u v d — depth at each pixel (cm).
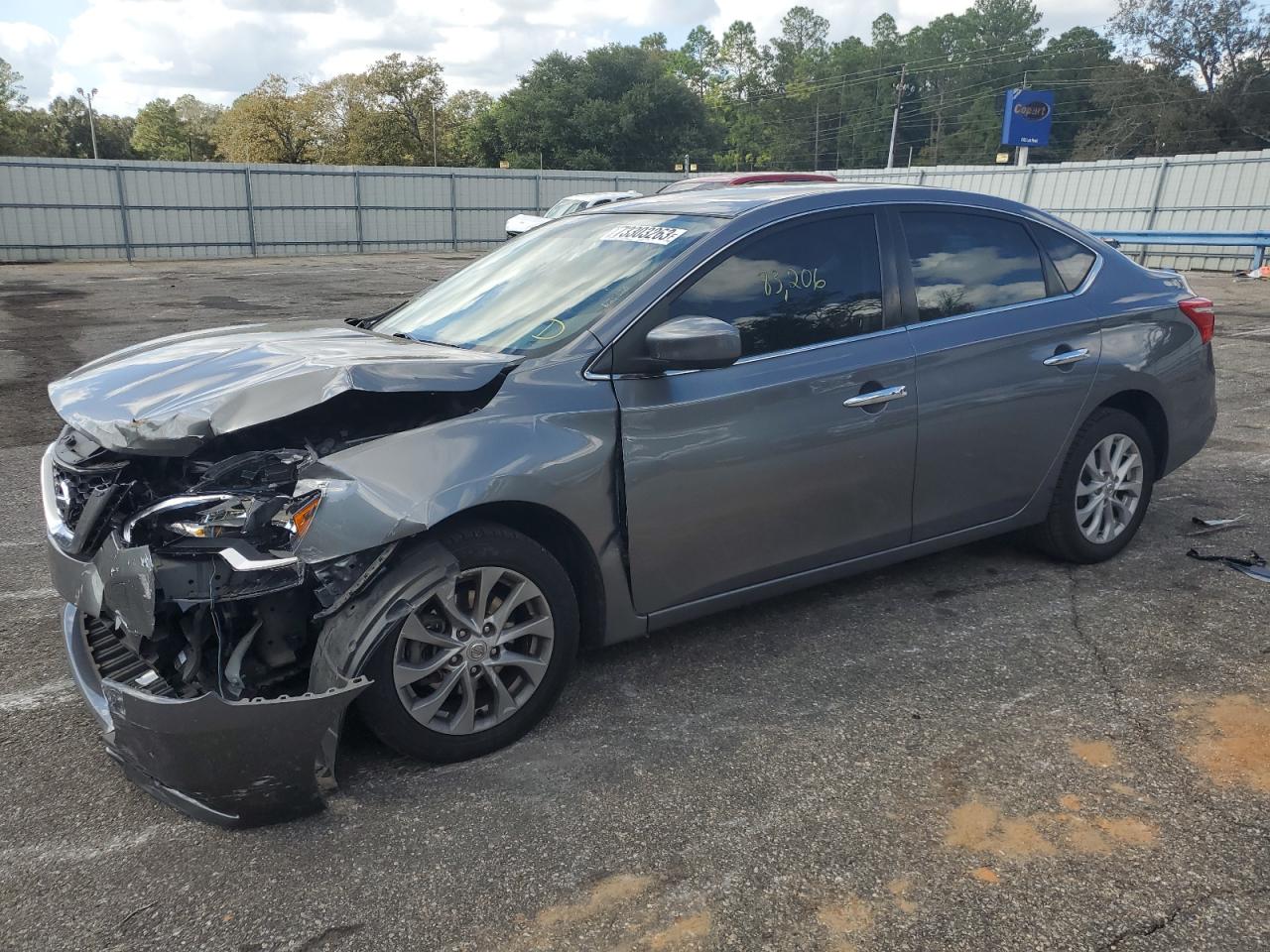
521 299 340
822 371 332
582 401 290
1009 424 383
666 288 311
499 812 262
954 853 243
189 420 259
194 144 9169
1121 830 251
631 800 267
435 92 6700
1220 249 2192
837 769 281
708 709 315
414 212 3136
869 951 211
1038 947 212
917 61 10388
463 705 280
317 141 6606
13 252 2589
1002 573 428
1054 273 406
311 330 369
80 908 227
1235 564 433
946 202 382
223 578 243
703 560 321
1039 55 9625
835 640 365
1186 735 296
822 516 342
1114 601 397
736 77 10588
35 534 496
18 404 814
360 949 214
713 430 311
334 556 247
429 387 269
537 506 280
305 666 265
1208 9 5475
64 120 9919
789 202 346
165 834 255
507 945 215
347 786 273
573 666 345
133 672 274
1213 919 219
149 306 1541
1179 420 445
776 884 233
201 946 215
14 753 295
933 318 364
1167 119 5650
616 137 6256
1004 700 319
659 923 221
